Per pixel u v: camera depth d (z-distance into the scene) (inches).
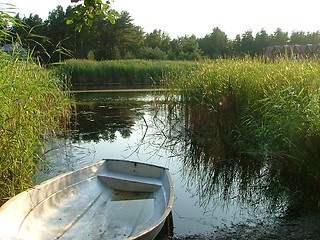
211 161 258.8
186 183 214.7
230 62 370.3
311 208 172.2
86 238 133.7
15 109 171.0
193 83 355.3
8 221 121.7
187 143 312.3
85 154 272.5
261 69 304.3
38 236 131.3
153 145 307.0
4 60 173.2
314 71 243.4
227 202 184.4
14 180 163.8
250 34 2240.4
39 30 1956.2
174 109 389.4
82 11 163.0
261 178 220.4
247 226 155.9
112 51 1995.6
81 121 410.6
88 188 173.2
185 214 169.0
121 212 155.9
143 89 737.0
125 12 2197.3
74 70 785.6
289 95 210.2
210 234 148.2
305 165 186.5
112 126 383.2
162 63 881.5
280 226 154.9
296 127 187.5
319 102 197.9
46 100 300.7
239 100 285.1
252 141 263.4
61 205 155.1
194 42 1732.3
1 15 158.9
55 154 268.1
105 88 765.9
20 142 171.2
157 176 185.5
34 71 242.5
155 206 159.8
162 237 145.1
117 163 192.7
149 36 2518.5
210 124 316.5
